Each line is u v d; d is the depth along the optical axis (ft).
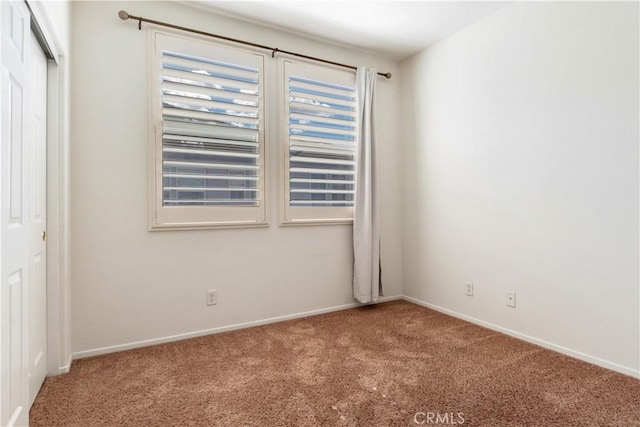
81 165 7.50
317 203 10.37
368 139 10.87
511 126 8.57
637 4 6.34
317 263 10.47
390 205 11.93
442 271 10.61
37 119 5.75
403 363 7.14
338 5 8.58
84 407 5.59
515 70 8.46
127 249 7.97
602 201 6.88
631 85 6.44
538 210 8.02
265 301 9.64
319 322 9.72
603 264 6.89
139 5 8.08
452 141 10.19
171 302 8.43
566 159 7.46
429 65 10.94
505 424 5.15
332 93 10.59
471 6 8.65
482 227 9.34
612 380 6.39
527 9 8.18
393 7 8.68
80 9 7.52
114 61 7.80
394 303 11.61
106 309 7.77
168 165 8.34
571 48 7.34
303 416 5.34
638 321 6.42
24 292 4.89
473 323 9.59
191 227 8.57
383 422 5.19
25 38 4.68
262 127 9.42
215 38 8.85
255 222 9.37
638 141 6.36
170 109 8.32
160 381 6.43
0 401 3.83
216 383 6.35
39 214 5.91
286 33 9.91
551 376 6.57
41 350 6.18
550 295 7.80
